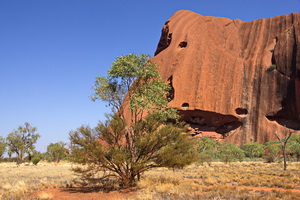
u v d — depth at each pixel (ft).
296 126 260.42
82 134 49.98
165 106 60.29
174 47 338.75
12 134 164.96
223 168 102.37
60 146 192.65
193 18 376.89
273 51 304.50
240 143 265.13
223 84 294.87
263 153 204.74
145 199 37.91
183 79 300.81
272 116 273.13
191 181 59.26
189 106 284.82
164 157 48.37
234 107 282.56
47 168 120.47
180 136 51.60
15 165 157.89
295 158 171.12
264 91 281.33
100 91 60.08
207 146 181.27
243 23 367.66
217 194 39.17
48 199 41.11
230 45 344.90
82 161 48.75
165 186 45.44
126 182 49.93
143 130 52.95
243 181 56.44
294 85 264.52
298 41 281.33
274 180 57.62
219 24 372.99
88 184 55.47
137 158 50.70
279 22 338.34
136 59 61.72
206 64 307.37
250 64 300.40
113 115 52.60
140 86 61.67
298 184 54.03
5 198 41.39
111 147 50.72
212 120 284.61
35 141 168.55
